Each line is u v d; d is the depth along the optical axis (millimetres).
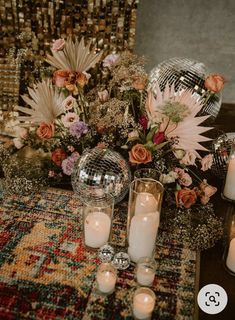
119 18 2363
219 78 1267
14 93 1850
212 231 1160
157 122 1209
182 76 1625
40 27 2316
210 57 3143
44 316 895
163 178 1205
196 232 1157
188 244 1156
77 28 2375
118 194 1222
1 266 1017
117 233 1183
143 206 1102
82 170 1188
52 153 1282
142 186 1150
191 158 1220
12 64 1814
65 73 1230
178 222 1210
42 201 1285
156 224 1025
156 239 1157
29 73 1896
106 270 966
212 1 2973
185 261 1092
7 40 2311
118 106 1237
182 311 943
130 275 1030
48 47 2330
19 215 1211
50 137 1221
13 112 1814
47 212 1237
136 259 1054
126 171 1206
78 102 1335
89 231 1070
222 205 1353
